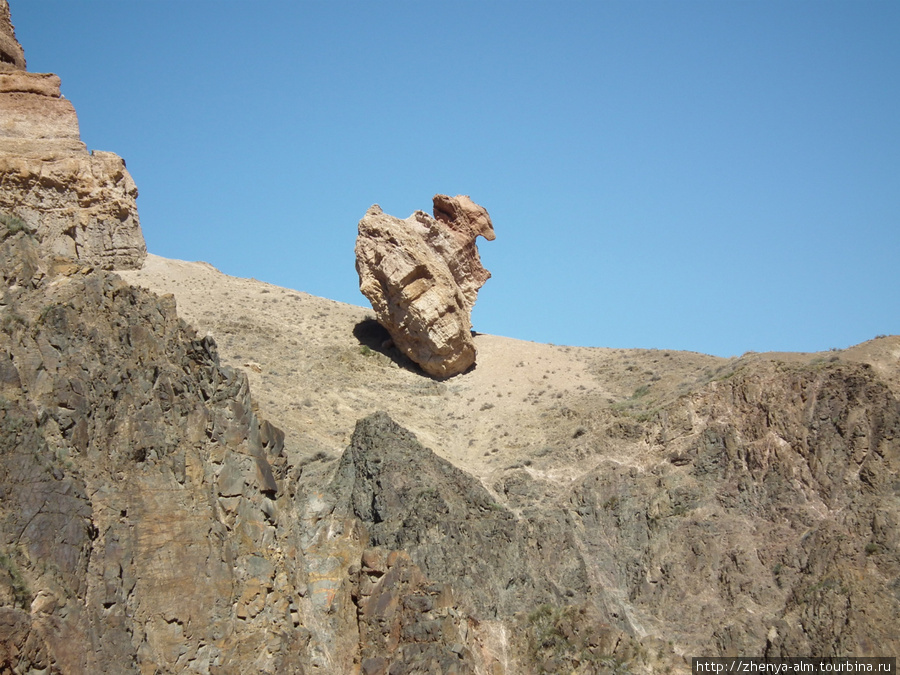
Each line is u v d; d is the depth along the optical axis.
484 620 59.28
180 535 50.69
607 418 74.69
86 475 48.91
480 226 90.44
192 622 49.59
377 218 85.62
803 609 60.16
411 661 54.38
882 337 74.94
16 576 44.00
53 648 43.66
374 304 84.94
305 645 53.34
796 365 72.56
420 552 59.97
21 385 49.16
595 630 59.47
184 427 54.09
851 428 67.69
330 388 79.12
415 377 83.75
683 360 84.69
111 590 46.94
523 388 82.81
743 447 69.06
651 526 66.44
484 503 64.50
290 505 57.97
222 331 84.69
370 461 63.25
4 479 45.91
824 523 64.19
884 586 60.09
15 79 78.00
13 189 75.38
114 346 53.75
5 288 52.53
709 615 61.84
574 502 67.44
